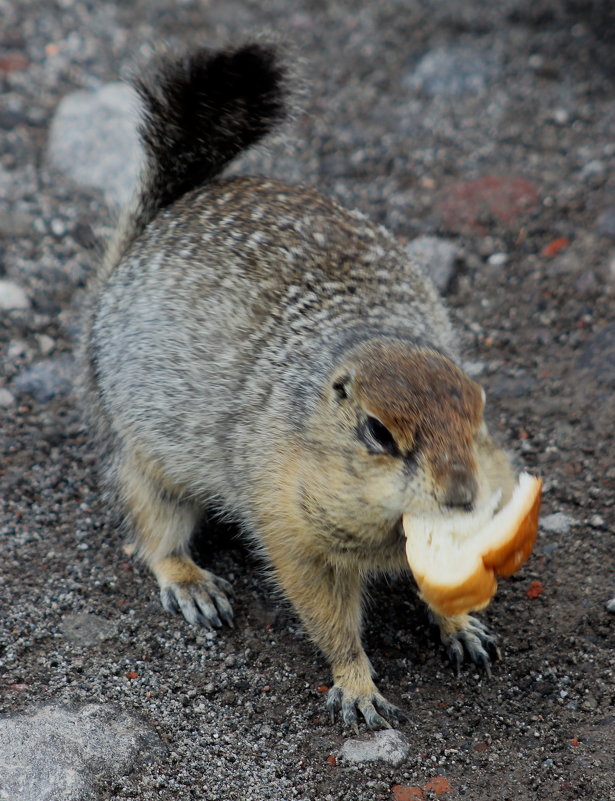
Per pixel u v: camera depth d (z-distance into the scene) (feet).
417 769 27.09
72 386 41.27
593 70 57.21
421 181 51.24
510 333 43.55
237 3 63.41
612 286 44.62
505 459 27.04
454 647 30.68
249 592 33.63
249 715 28.89
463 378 26.55
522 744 27.71
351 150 53.47
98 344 35.65
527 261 46.60
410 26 61.41
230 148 38.06
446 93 56.90
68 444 38.99
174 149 37.27
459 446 24.88
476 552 24.40
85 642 30.99
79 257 46.55
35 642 30.78
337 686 29.45
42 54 58.18
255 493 30.55
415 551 24.76
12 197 49.19
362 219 36.09
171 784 26.32
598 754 27.04
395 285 33.27
